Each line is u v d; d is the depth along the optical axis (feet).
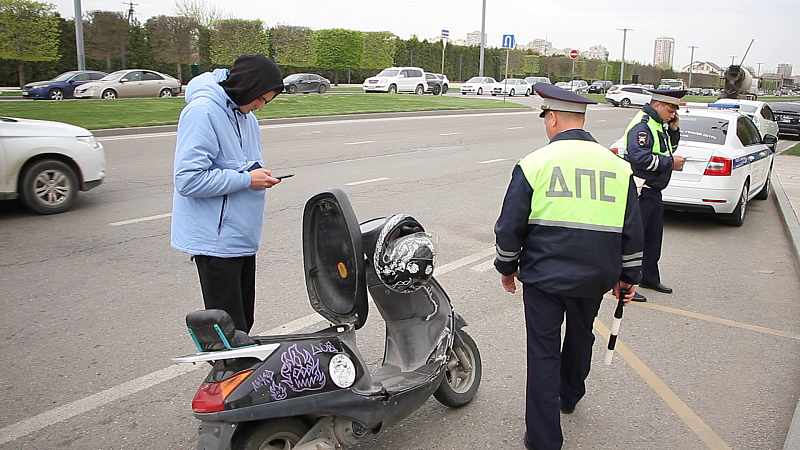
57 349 15.12
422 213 29.73
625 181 10.57
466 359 13.00
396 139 57.47
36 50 117.50
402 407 10.71
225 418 8.72
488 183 37.81
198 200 10.80
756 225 30.60
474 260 22.99
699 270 23.15
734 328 17.69
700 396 13.80
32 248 22.86
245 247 11.19
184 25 141.69
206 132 10.37
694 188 27.91
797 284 21.70
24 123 27.55
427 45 214.69
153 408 12.75
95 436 11.75
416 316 11.71
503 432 12.19
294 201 31.01
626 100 131.64
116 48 133.59
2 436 11.64
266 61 10.82
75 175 28.48
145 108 68.33
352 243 9.89
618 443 11.96
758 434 12.34
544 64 245.04
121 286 19.31
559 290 10.54
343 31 175.63
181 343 15.62
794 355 15.97
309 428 9.80
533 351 11.14
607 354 12.05
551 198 10.49
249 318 12.34
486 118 85.76
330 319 10.50
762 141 34.42
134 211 28.53
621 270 10.85
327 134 58.80
